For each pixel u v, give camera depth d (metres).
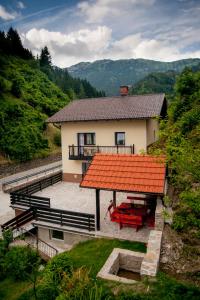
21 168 32.66
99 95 135.25
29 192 19.03
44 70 90.38
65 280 8.01
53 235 13.92
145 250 10.27
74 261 9.96
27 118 40.31
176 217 8.69
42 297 8.22
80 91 111.56
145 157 12.54
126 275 9.52
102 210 15.28
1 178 29.00
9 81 49.44
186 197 7.77
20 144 33.75
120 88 25.66
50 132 44.59
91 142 22.42
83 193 19.17
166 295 7.21
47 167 34.88
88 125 22.00
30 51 90.69
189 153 7.57
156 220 10.75
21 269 10.92
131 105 22.25
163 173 11.39
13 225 14.73
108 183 11.61
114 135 21.23
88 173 12.48
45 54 112.31
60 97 59.81
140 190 10.81
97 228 12.34
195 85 20.14
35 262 11.53
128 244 10.90
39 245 13.34
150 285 7.72
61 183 22.77
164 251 9.57
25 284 10.57
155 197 14.11
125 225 12.87
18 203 16.78
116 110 21.64
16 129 35.44
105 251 10.54
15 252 11.78
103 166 12.70
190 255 9.21
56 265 9.22
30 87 52.38
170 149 8.14
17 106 40.06
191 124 14.66
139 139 20.47
